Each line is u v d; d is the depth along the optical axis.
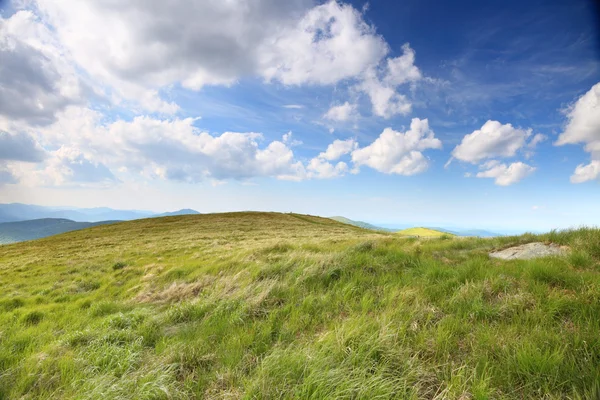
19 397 3.68
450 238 14.58
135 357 4.48
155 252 23.53
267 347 4.38
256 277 8.41
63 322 7.27
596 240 8.06
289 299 6.52
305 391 3.03
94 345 5.02
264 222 51.66
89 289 13.18
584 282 5.29
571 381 2.98
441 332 4.13
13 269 20.11
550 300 4.79
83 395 3.38
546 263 6.71
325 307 5.89
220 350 4.45
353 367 3.41
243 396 3.09
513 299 5.08
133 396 3.34
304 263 8.91
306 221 58.91
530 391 2.95
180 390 3.51
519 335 3.98
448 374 3.37
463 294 5.52
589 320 4.06
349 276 7.73
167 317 6.40
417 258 8.77
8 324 7.22
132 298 9.50
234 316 5.77
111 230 44.62
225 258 13.91
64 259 22.88
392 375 3.30
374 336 4.00
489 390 2.90
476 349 3.72
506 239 10.91
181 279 10.91
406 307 5.21
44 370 4.18
